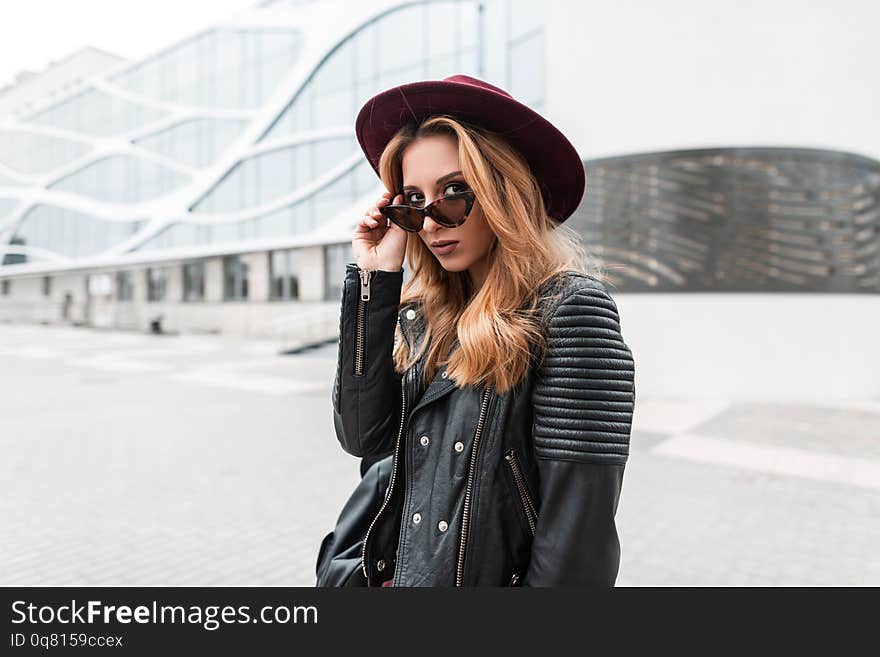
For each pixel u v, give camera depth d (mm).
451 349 1131
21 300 36500
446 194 1059
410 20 18438
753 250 8539
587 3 9141
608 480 932
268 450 5855
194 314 25703
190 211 24797
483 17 16141
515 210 1044
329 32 20125
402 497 1158
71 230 30797
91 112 29562
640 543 3623
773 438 6387
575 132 9281
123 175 28141
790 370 8578
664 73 8688
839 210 8578
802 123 8422
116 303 30391
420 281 1310
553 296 1008
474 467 1006
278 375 12023
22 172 33000
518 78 12875
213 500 4391
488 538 994
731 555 3439
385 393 1208
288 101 21422
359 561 1240
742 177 8508
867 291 8867
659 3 8680
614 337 975
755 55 8391
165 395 9391
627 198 8914
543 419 965
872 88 8719
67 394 9484
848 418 7426
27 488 4656
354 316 1198
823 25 8391
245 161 23109
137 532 3771
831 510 4199
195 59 24703
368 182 19875
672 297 8789
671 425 7023
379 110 1169
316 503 4332
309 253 21703
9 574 3145
